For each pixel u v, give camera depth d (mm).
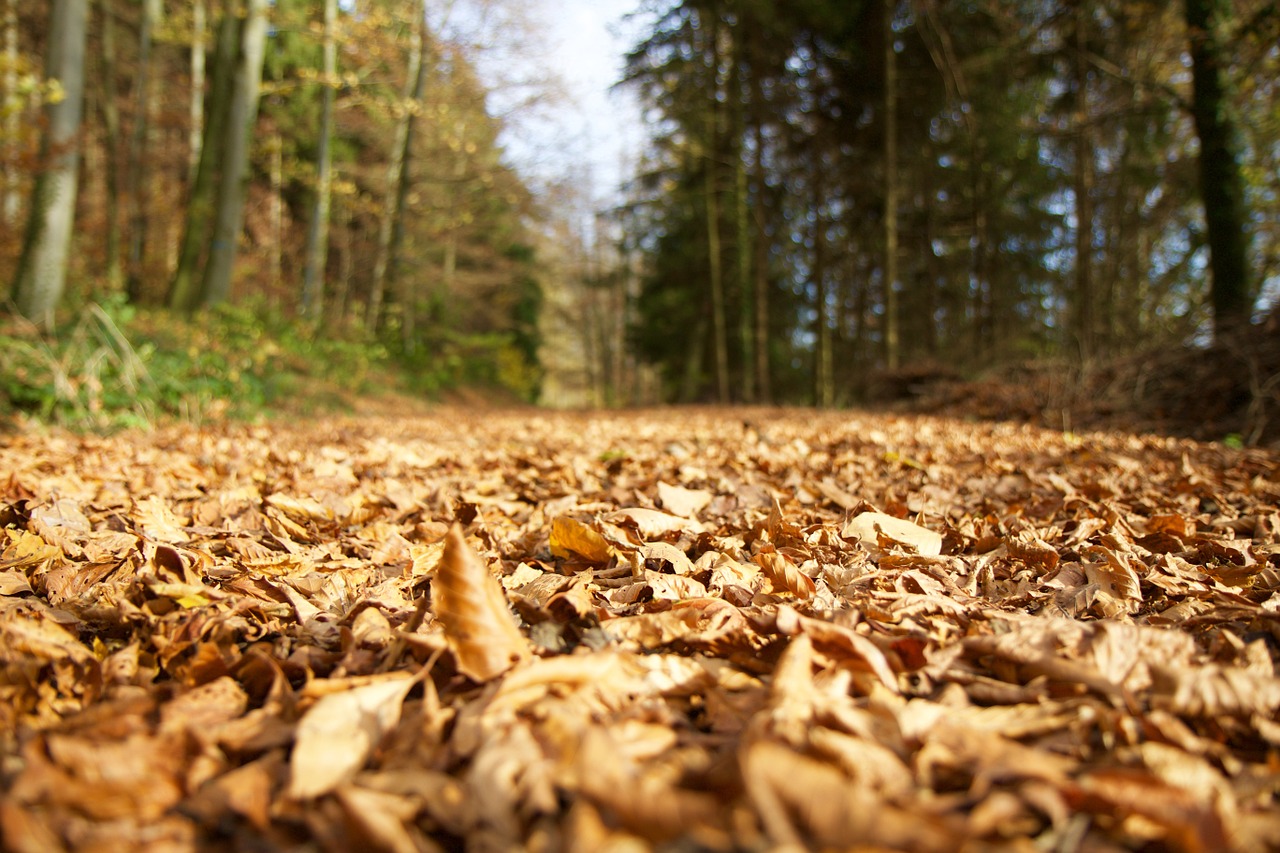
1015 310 24766
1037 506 3070
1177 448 5547
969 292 23859
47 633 1338
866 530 2383
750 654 1408
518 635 1326
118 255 15742
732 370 25766
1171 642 1294
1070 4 14148
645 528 2422
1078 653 1284
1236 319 8430
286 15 15227
